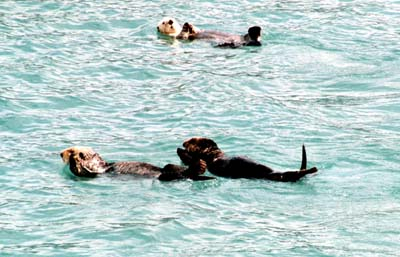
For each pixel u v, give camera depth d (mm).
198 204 30188
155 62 47094
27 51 47625
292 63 47062
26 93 42125
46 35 50250
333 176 32125
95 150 35906
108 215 29641
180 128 38125
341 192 30844
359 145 35344
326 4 57062
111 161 34656
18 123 38812
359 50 48875
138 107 40875
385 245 27250
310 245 27328
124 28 52750
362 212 29438
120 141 36875
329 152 34625
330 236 27906
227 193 30875
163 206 30109
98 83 43969
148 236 28000
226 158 32469
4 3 55000
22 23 51719
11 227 29031
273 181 31406
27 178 33094
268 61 47375
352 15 54719
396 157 33938
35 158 35031
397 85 43281
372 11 55531
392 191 30906
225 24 54031
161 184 31781
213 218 29188
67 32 51156
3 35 49625
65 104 41125
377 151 34594
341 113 39531
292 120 38594
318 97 41875
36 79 43906
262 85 43594
